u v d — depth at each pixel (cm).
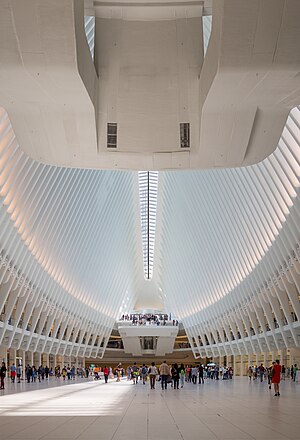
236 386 2652
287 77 1091
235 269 3509
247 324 3816
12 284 2662
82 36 1090
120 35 1309
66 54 1029
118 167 1394
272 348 3494
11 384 2758
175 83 1315
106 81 1318
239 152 1329
